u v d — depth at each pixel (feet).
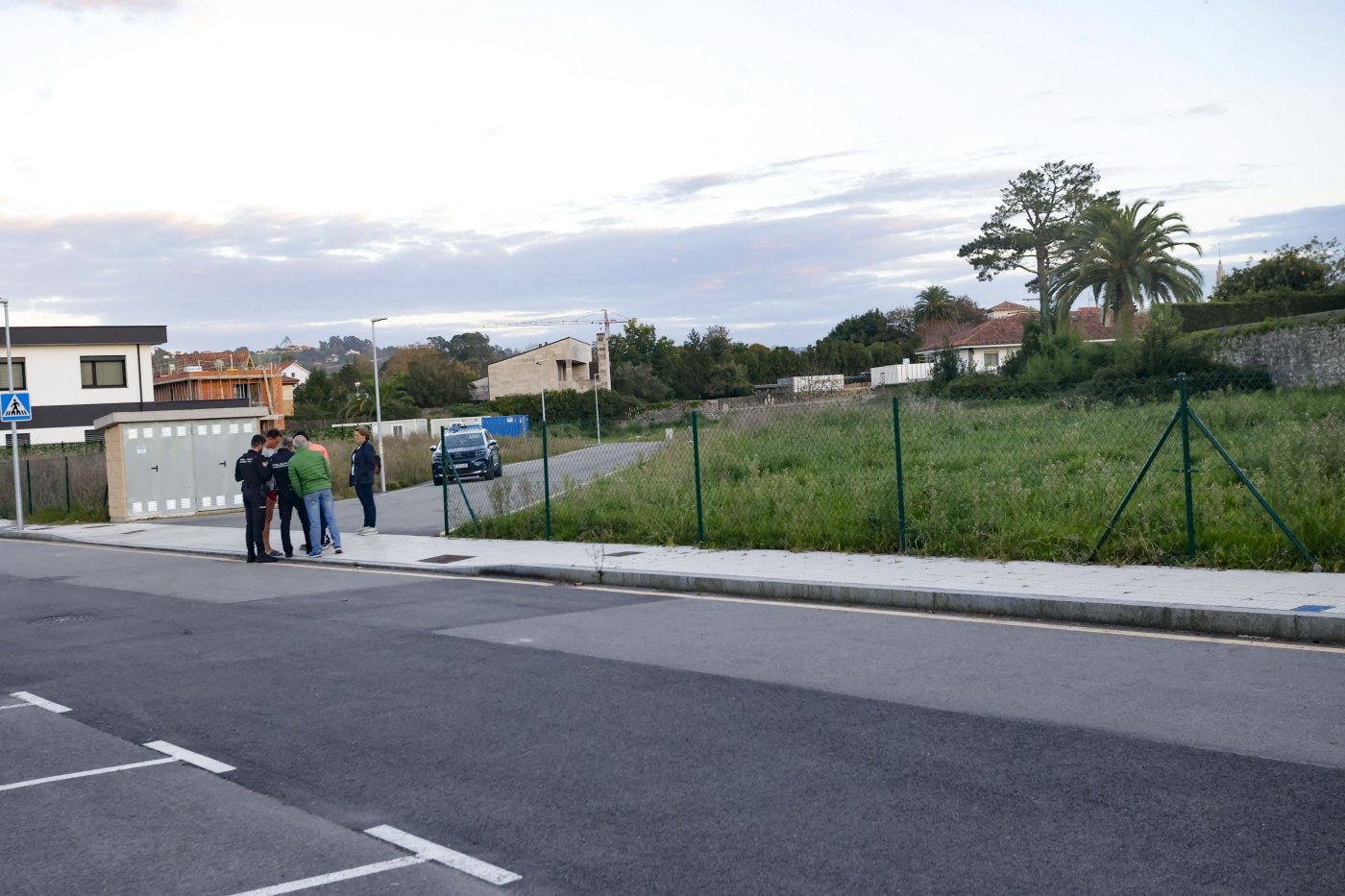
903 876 14.03
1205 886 13.30
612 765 19.20
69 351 174.19
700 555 44.47
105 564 59.62
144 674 28.89
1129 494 35.63
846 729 20.71
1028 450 53.98
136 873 15.38
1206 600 28.43
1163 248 168.04
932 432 61.46
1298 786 16.49
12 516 104.53
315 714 23.73
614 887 14.17
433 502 85.61
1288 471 38.34
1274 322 108.99
